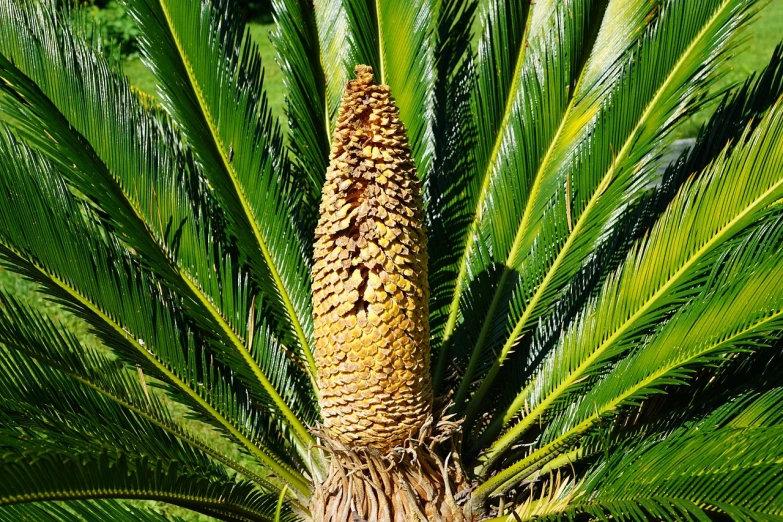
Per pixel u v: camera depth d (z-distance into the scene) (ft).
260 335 11.42
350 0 12.57
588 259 11.84
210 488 9.07
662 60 10.87
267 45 44.93
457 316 12.40
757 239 9.14
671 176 11.56
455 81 13.02
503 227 12.10
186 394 10.68
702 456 7.84
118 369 10.21
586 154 11.36
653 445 8.87
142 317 10.56
